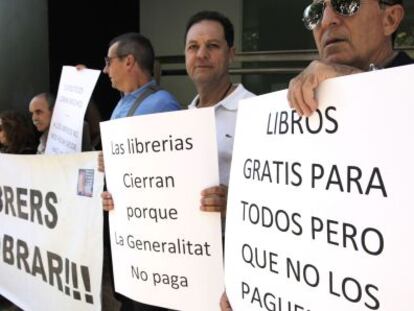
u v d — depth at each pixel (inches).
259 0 190.7
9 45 201.6
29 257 124.4
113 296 109.2
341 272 42.4
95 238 103.9
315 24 56.6
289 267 48.0
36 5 189.5
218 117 82.2
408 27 151.5
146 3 211.6
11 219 130.5
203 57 84.1
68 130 122.1
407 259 37.2
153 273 77.4
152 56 104.7
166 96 95.0
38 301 122.6
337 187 42.6
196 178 72.0
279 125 49.3
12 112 154.8
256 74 190.9
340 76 42.2
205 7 199.5
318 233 44.6
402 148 37.5
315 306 45.0
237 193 56.8
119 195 81.6
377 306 39.4
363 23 53.1
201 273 73.0
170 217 74.7
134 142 76.9
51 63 190.5
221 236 71.1
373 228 39.6
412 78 36.8
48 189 115.6
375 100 39.3
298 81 45.5
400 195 37.6
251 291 53.9
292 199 47.4
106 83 203.6
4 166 130.0
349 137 41.5
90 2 197.9
